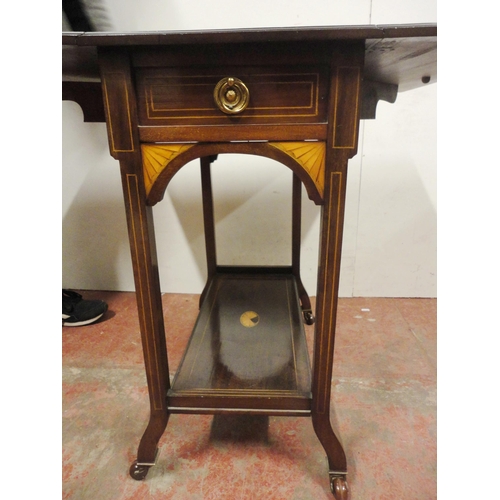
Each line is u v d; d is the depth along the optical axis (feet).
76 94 2.61
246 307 3.72
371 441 2.80
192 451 2.74
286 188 4.71
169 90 1.86
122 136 1.92
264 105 1.86
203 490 2.43
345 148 1.88
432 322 4.44
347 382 3.44
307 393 2.42
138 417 3.08
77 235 5.08
